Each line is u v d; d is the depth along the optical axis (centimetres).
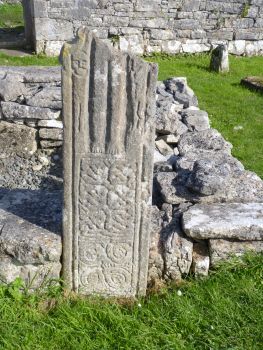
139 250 297
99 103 256
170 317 285
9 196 336
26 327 274
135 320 279
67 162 272
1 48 1080
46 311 292
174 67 1002
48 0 1007
